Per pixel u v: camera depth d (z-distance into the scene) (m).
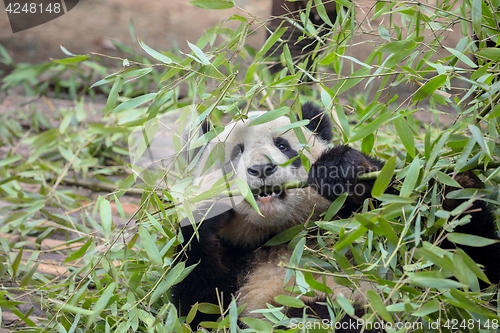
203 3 7.39
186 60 7.41
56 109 15.48
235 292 8.01
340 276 5.97
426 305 5.54
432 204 6.55
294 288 6.61
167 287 6.81
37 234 10.82
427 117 14.55
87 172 12.88
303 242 6.15
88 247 8.25
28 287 8.80
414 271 6.15
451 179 6.43
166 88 7.34
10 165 12.97
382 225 5.64
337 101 7.17
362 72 7.10
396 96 7.07
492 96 6.96
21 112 14.60
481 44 7.17
